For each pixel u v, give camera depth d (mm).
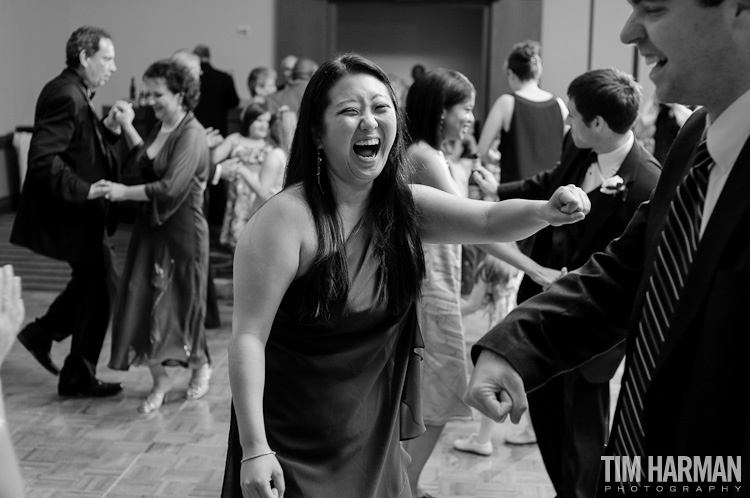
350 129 2076
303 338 2107
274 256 2057
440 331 3494
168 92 4750
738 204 1373
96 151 4977
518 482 4039
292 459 2107
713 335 1370
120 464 4145
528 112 5656
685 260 1472
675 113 4824
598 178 3221
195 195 4852
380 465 2176
